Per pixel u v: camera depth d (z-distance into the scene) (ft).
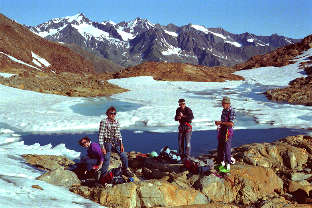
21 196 15.61
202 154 38.04
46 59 516.32
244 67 230.48
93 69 624.59
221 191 23.18
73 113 71.56
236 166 25.68
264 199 22.71
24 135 48.91
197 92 131.44
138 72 189.37
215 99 104.94
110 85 134.72
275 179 25.49
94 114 71.05
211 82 173.47
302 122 60.90
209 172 24.32
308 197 24.12
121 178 21.39
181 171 27.04
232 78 184.55
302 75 171.01
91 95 113.29
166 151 30.30
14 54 382.22
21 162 27.17
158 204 19.61
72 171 23.50
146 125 59.11
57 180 21.04
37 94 103.60
